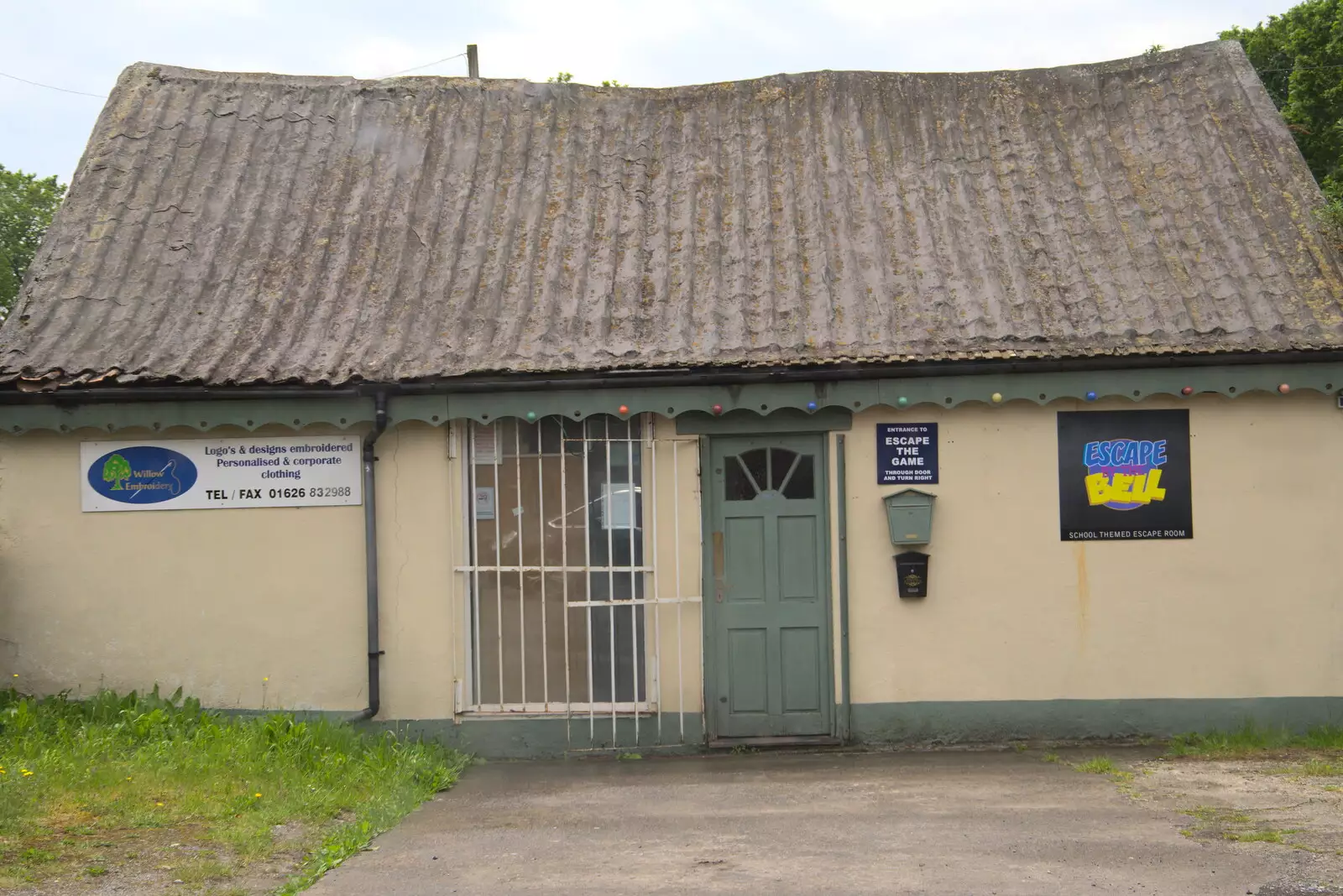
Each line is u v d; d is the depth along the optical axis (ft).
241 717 27.22
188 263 30.17
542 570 28.09
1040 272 29.07
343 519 28.04
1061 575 27.53
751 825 21.06
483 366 26.91
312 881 17.89
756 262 30.22
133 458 28.02
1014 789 23.32
